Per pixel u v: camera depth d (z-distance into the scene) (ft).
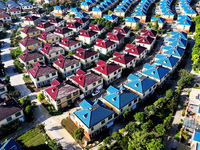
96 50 358.23
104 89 270.26
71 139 195.11
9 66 333.01
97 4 612.70
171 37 371.97
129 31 430.61
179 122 206.28
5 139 195.93
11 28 492.95
